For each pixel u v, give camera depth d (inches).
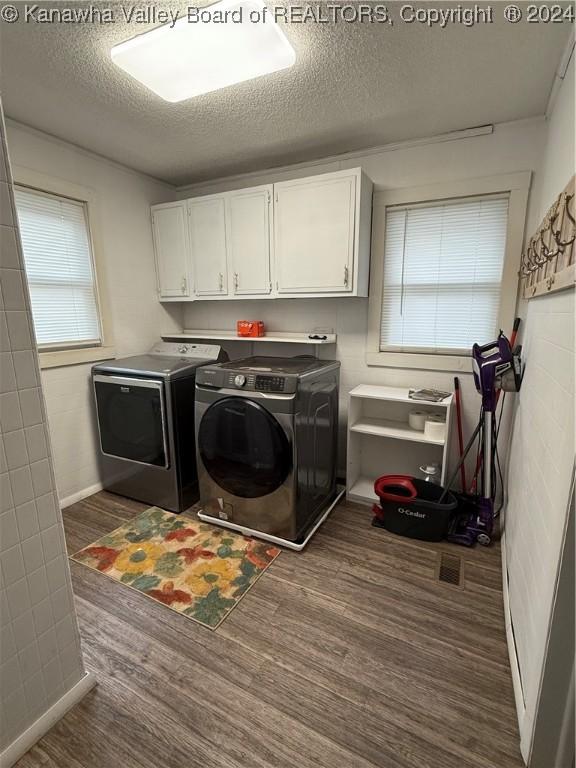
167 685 56.0
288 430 81.5
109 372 106.0
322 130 92.6
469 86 74.2
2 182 41.3
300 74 69.9
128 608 70.4
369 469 119.4
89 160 105.6
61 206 101.3
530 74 70.2
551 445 49.3
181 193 134.1
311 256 101.7
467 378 103.0
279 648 61.9
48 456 48.5
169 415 98.3
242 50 60.6
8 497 44.7
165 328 135.6
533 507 57.1
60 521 50.5
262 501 88.8
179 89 71.5
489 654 60.8
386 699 53.9
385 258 107.9
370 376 114.7
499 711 52.2
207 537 91.9
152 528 95.9
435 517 88.0
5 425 43.8
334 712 52.2
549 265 59.2
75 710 52.7
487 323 100.1
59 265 102.5
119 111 83.0
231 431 88.0
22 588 46.8
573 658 40.4
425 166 98.3
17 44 61.4
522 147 88.6
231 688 55.5
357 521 99.0
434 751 47.6
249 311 130.3
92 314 112.2
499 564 82.2
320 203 98.4
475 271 99.0
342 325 116.4
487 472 88.2
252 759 47.0
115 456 110.2
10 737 46.6
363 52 64.1
